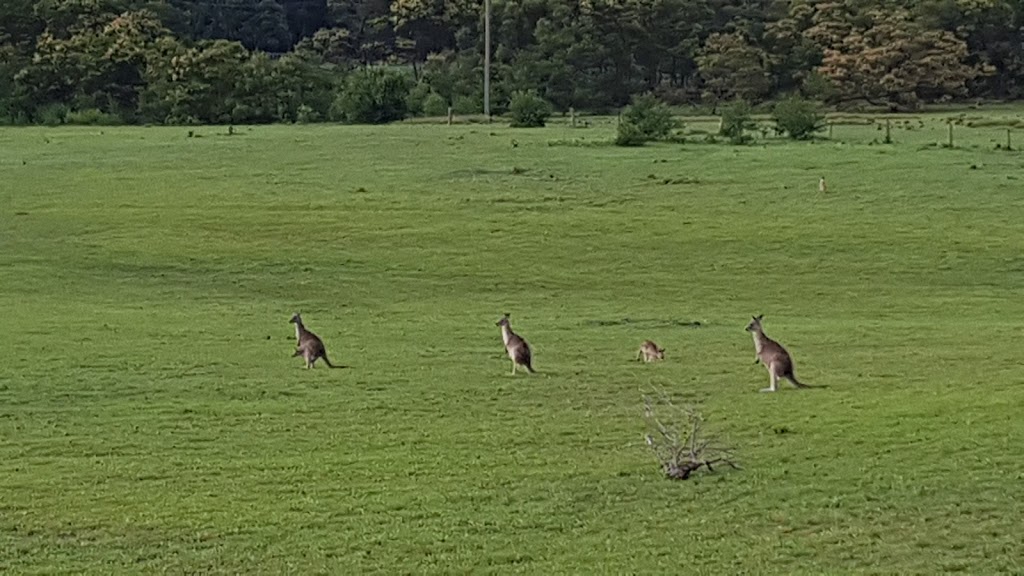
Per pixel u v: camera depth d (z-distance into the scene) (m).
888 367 30.44
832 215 53.56
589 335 35.88
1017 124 91.81
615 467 21.02
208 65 104.00
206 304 41.00
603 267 46.16
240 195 58.47
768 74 116.00
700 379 29.14
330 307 40.84
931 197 57.12
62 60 106.12
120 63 106.69
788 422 23.86
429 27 136.25
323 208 55.34
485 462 21.52
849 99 112.81
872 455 21.27
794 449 21.78
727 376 29.45
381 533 17.73
